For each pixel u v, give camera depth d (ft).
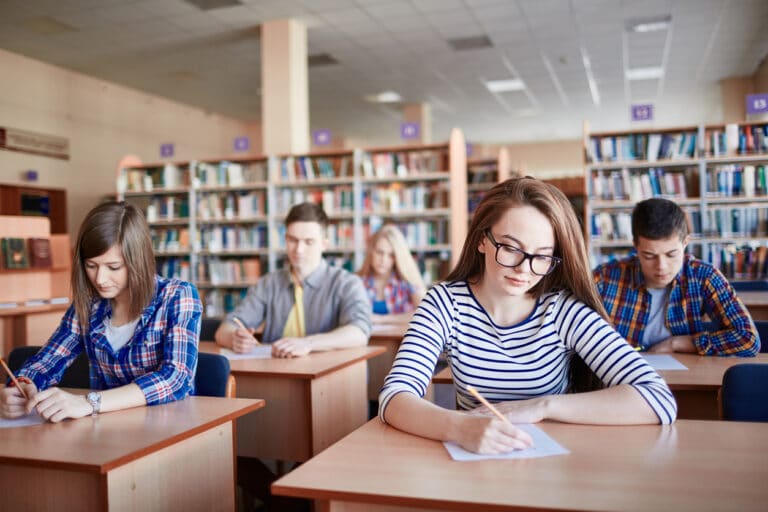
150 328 6.63
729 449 4.28
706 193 20.44
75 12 24.66
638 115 21.31
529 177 5.16
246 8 24.58
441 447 4.43
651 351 8.46
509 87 37.37
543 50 30.22
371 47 29.48
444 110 43.70
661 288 8.64
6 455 4.69
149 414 5.85
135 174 27.40
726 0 24.08
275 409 8.40
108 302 6.79
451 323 5.49
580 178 31.78
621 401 4.83
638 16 25.72
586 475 3.83
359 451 4.36
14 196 30.30
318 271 10.89
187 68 32.37
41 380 6.56
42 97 31.12
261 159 25.43
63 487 4.87
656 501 3.43
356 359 9.11
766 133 20.16
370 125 48.32
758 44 29.76
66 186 32.42
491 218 5.02
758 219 19.97
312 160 24.82
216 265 25.93
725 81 36.22
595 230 21.50
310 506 8.49
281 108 25.94
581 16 25.63
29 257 17.57
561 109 43.65
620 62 32.40
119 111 35.53
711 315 8.48
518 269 4.89
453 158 22.77
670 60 32.30
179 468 5.44
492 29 27.17
